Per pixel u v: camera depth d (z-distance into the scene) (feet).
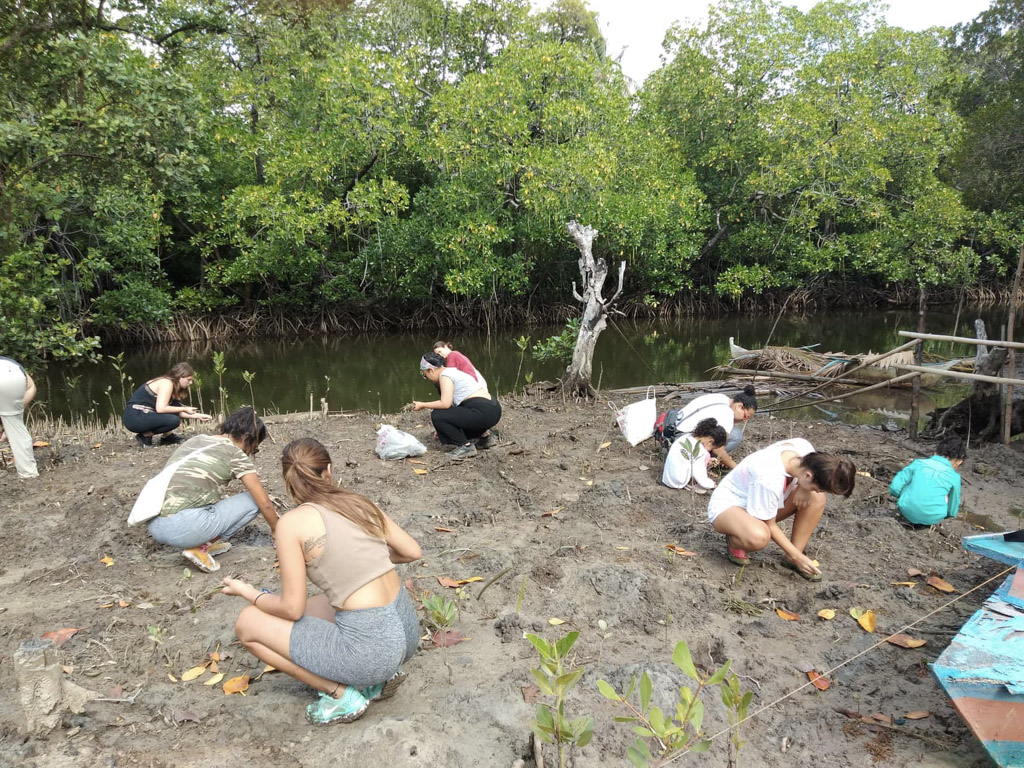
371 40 67.62
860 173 64.95
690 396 33.30
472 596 13.55
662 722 7.31
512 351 56.24
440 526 16.69
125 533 16.30
